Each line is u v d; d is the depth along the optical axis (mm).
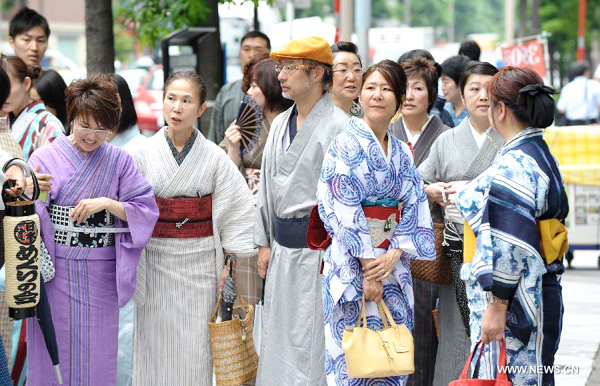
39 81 13547
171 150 10922
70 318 10297
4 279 10234
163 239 10938
